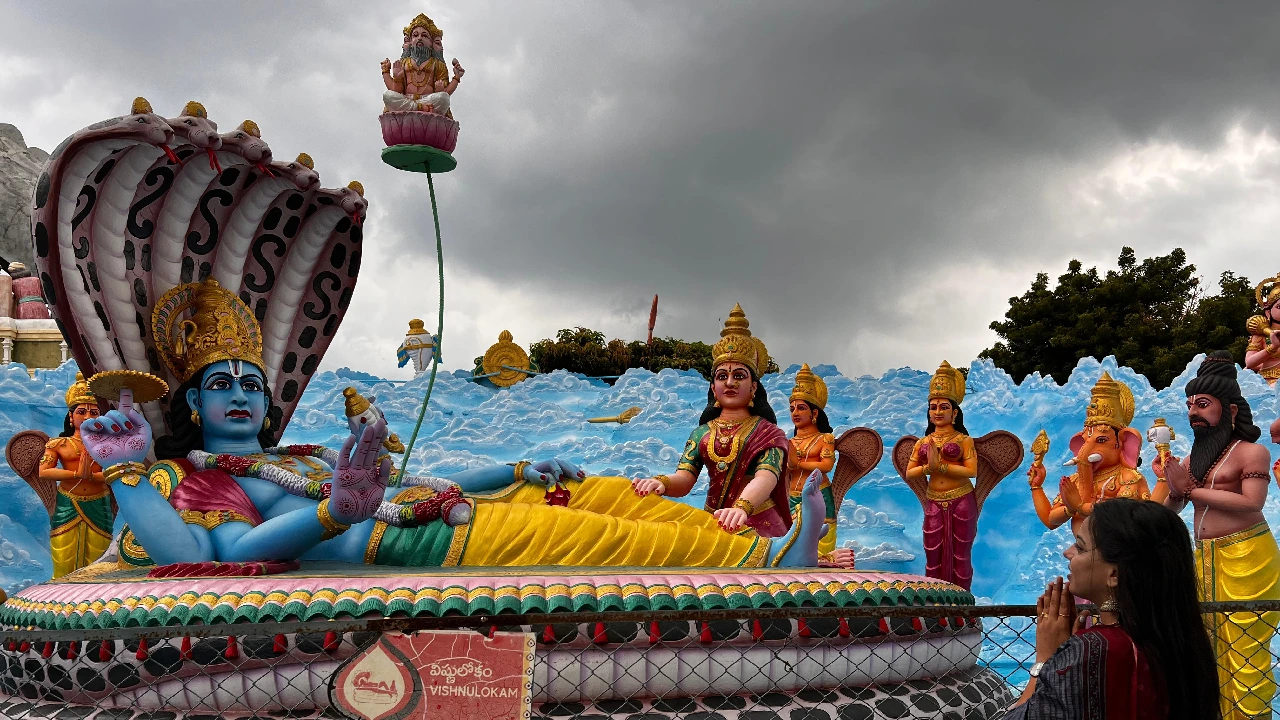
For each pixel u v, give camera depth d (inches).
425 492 261.6
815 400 418.0
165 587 205.2
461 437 552.7
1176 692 116.0
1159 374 930.7
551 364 1079.0
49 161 244.7
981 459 424.5
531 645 151.9
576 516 248.8
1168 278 1035.3
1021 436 515.2
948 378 418.6
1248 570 265.3
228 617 194.5
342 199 301.9
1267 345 468.8
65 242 251.4
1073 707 116.3
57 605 215.9
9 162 2064.5
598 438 553.0
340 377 588.4
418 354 676.1
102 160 249.3
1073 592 128.4
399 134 257.3
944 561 409.4
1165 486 334.3
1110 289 1012.5
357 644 193.2
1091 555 125.2
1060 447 491.2
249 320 286.2
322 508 226.4
